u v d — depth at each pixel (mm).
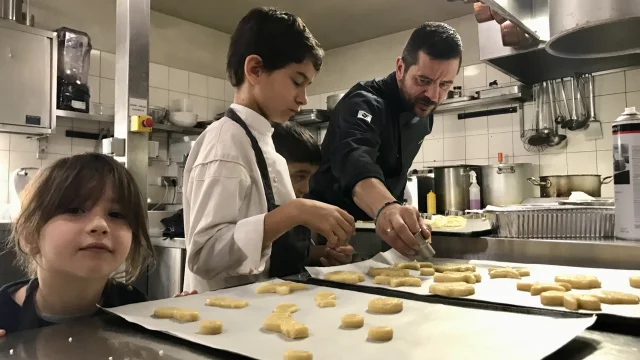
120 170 735
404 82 1398
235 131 922
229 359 471
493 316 605
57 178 678
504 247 1101
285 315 603
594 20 1010
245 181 877
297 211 822
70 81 2740
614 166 1014
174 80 3682
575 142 2939
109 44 3264
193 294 759
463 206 2898
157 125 3203
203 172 880
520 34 1495
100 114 2871
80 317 614
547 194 2666
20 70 2480
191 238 858
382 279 869
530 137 2994
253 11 1008
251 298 739
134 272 795
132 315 600
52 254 629
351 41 4039
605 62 2582
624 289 771
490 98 2998
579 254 998
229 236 815
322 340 530
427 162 3594
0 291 731
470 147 3377
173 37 3689
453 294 745
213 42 3979
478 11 1342
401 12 3428
